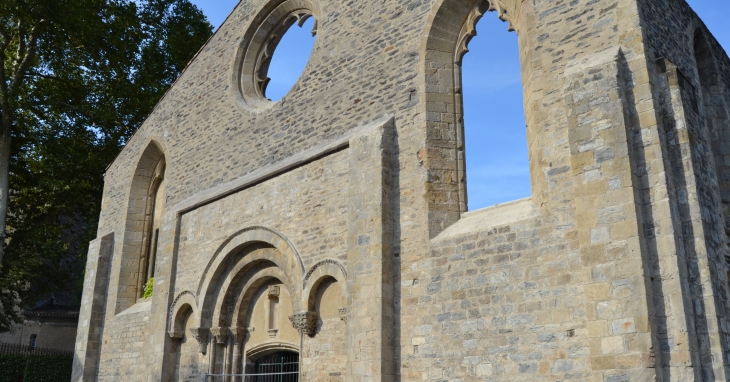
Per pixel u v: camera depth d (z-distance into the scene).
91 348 20.41
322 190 14.02
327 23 15.84
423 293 11.66
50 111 26.38
